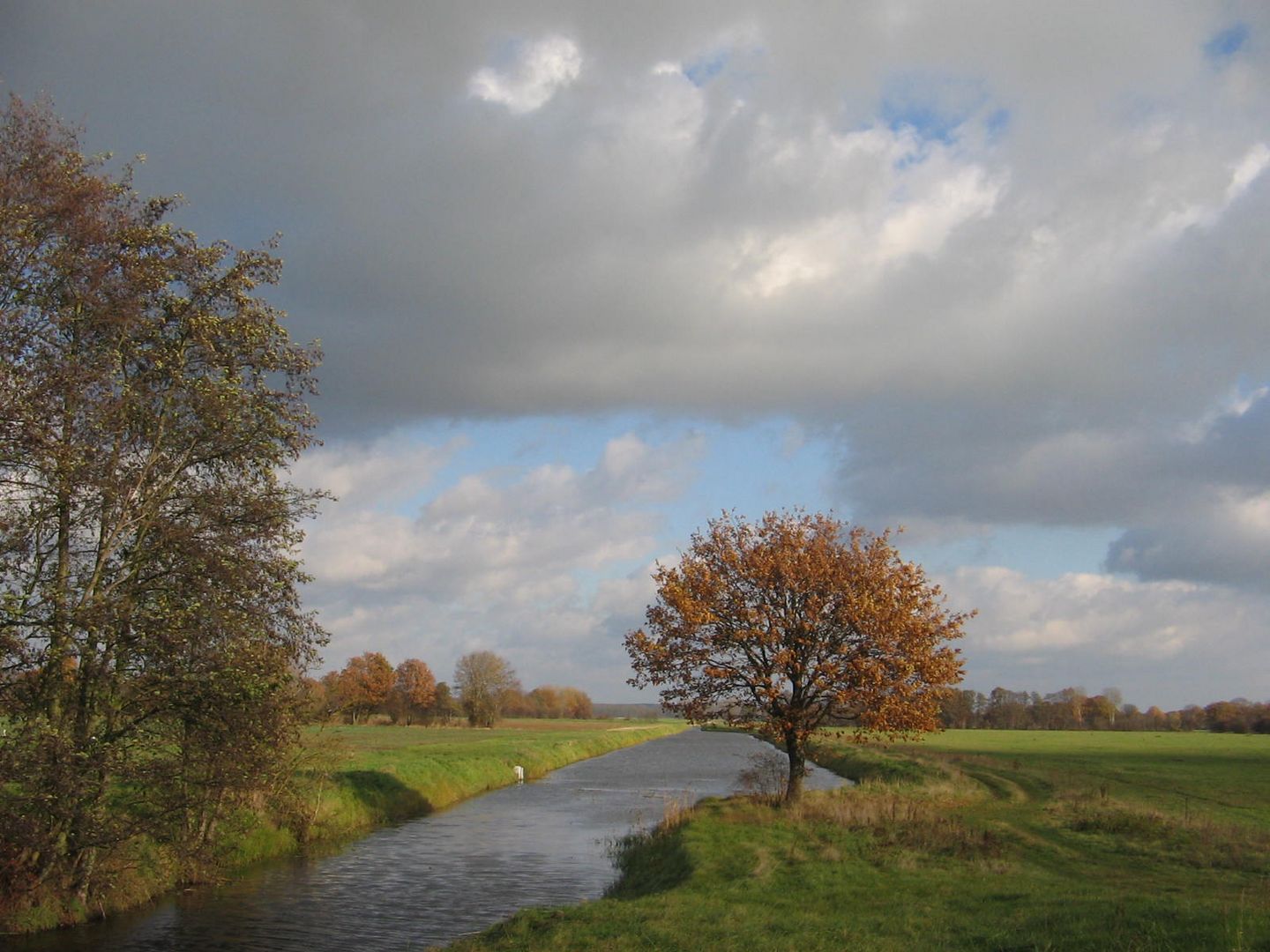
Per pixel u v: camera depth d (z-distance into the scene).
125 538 22.69
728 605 32.25
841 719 32.62
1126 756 75.69
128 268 21.67
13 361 19.88
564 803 48.31
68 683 21.44
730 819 29.44
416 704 136.75
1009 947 14.25
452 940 19.91
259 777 24.34
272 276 24.77
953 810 35.09
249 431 23.89
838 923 16.53
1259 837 28.34
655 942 15.45
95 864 21.89
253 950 19.14
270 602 23.61
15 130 21.19
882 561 32.22
